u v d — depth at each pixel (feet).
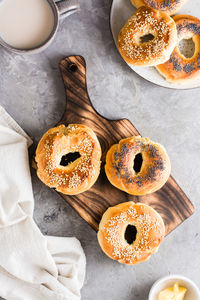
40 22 2.42
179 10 2.64
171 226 2.64
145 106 2.70
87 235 2.69
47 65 2.66
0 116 2.60
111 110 2.70
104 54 2.68
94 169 2.51
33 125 2.68
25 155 2.56
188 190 2.72
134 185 2.52
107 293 2.72
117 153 2.53
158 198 2.64
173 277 2.55
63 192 2.53
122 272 2.72
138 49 2.54
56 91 2.67
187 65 2.56
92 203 2.61
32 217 2.62
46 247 2.53
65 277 2.58
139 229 2.55
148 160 2.53
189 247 2.72
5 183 2.52
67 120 2.61
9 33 2.42
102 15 2.66
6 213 2.51
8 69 2.66
